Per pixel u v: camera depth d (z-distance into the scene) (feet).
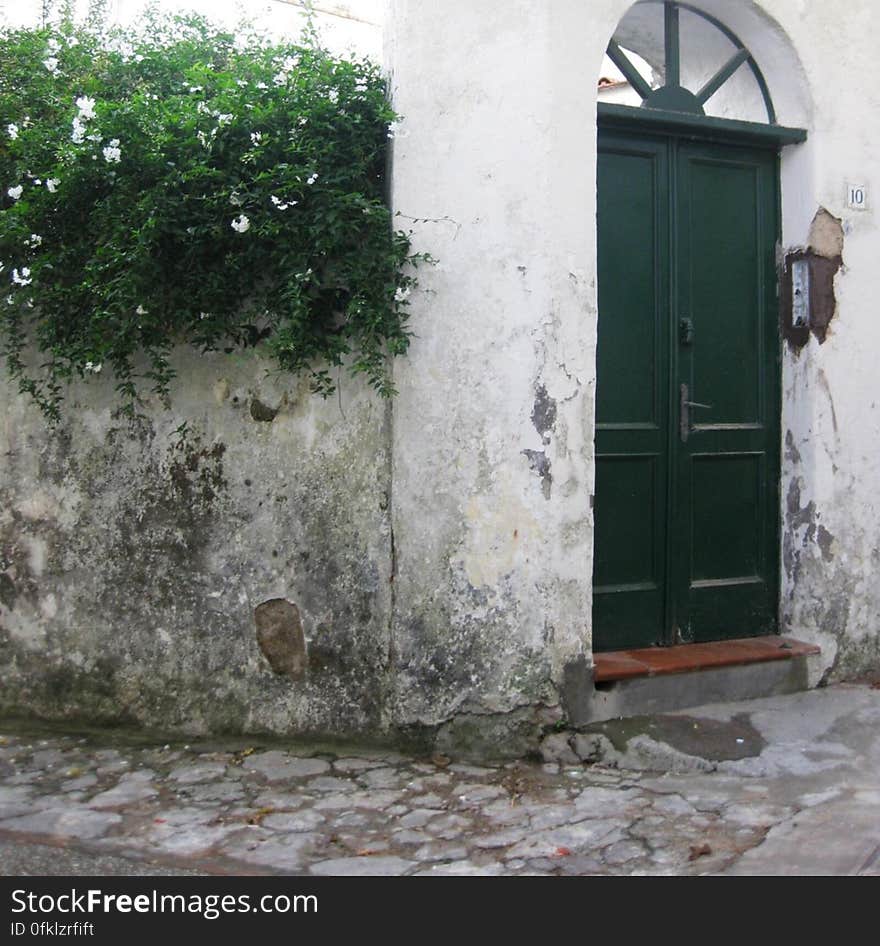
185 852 12.66
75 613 17.08
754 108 18.60
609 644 17.04
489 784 14.62
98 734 16.79
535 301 15.47
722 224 17.88
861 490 18.15
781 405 18.28
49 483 17.17
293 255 15.29
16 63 18.04
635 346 17.19
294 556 16.28
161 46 19.65
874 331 18.28
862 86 18.10
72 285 16.29
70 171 15.56
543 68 15.52
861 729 15.90
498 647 15.52
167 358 16.61
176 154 15.55
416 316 15.60
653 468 17.33
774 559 18.30
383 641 15.93
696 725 15.88
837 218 17.90
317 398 16.17
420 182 15.58
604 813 13.55
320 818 13.58
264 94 15.92
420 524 15.65
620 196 17.07
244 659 16.47
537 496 15.53
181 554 16.69
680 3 17.48
